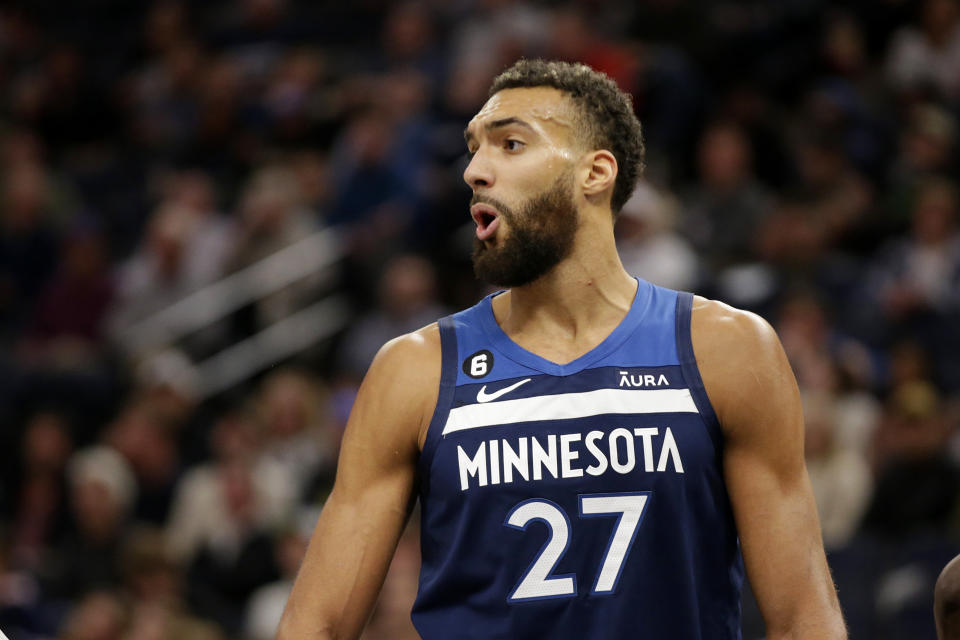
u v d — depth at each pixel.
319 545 4.74
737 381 4.59
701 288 15.40
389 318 16.62
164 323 18.22
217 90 21.95
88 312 18.83
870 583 11.45
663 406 4.57
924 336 15.45
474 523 4.54
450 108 19.94
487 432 4.59
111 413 17.55
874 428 12.97
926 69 20.44
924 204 16.27
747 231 17.62
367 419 4.77
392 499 4.73
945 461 12.30
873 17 22.02
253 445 14.70
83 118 23.92
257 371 18.05
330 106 21.23
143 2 26.73
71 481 16.11
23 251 20.47
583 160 4.80
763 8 22.28
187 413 16.22
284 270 18.30
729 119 19.86
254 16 24.66
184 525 14.28
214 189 21.42
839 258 17.42
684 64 20.17
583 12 21.56
